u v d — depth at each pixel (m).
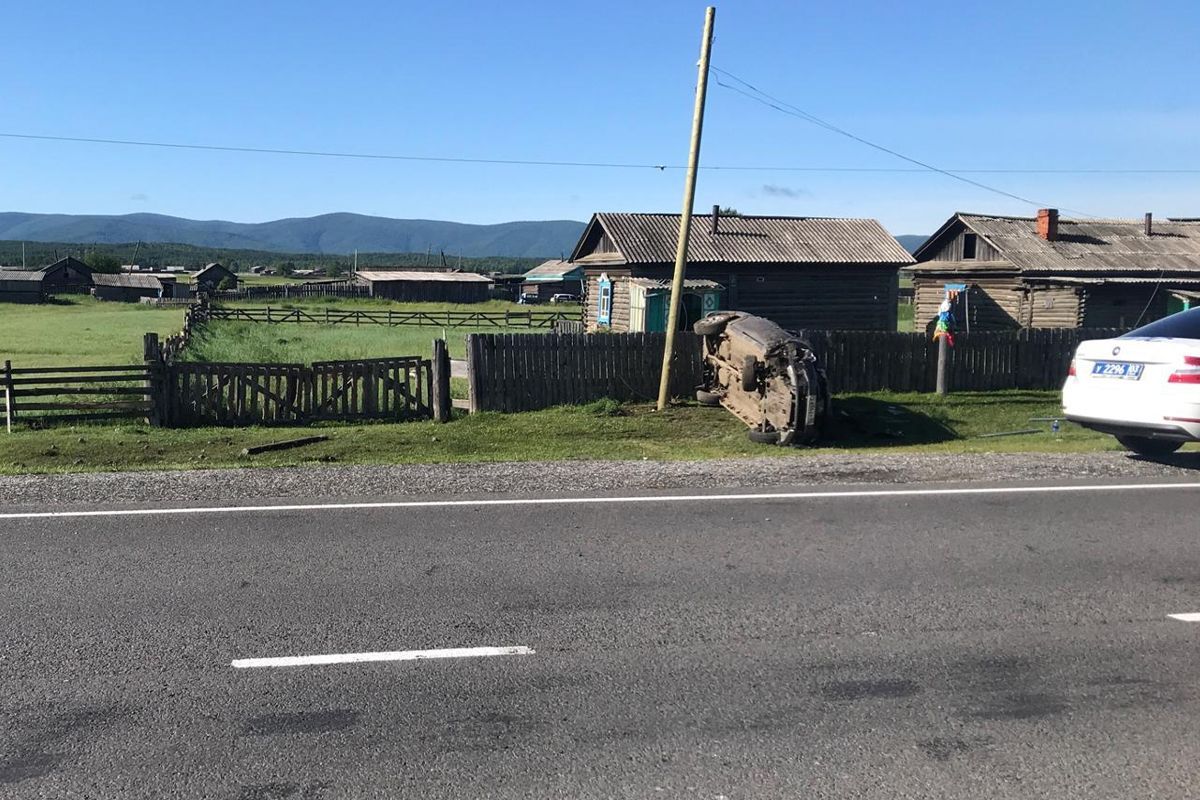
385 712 4.37
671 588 6.10
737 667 4.88
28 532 7.43
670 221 32.75
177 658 4.98
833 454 11.94
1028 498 8.60
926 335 18.61
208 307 59.75
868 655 5.03
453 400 17.00
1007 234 38.28
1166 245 38.84
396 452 13.13
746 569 6.50
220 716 4.33
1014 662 4.94
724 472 9.93
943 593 6.02
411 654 5.03
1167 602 5.86
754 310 31.66
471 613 5.64
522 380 16.36
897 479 9.52
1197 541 7.19
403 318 57.84
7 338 39.25
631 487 9.12
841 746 4.04
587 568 6.50
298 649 5.10
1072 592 6.04
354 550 6.93
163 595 5.95
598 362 16.81
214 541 7.16
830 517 7.91
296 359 28.39
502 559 6.71
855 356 18.22
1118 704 4.44
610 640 5.23
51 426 14.84
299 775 3.81
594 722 4.27
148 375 15.05
